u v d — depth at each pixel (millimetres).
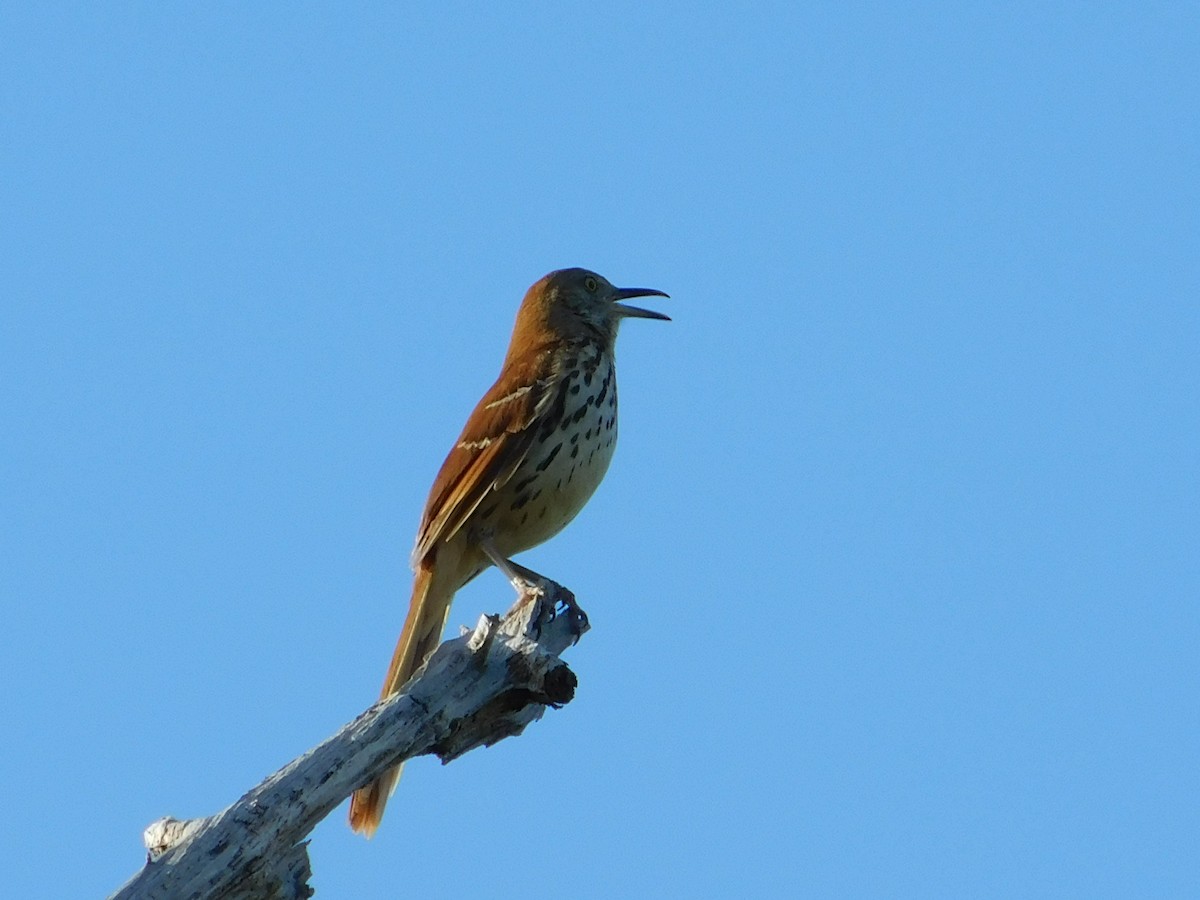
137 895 8320
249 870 8586
